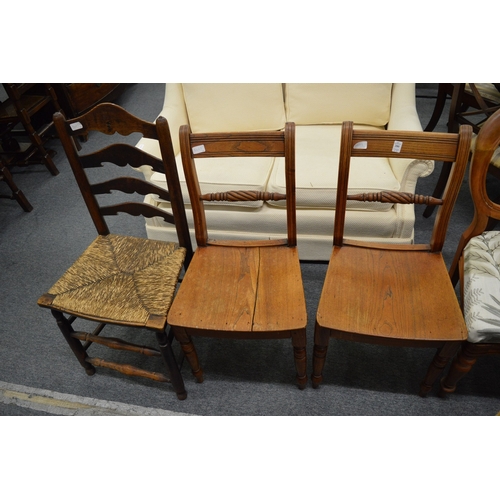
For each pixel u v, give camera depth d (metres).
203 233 1.30
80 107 2.88
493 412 1.25
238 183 1.59
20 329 1.62
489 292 1.08
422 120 2.93
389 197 1.14
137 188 1.24
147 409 1.34
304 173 1.60
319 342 1.13
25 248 2.03
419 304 1.08
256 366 1.44
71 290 1.20
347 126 1.05
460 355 1.11
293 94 1.86
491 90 1.99
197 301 1.14
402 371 1.39
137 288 1.20
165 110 1.86
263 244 1.31
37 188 2.50
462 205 2.12
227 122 1.88
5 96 2.88
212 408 1.33
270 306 1.11
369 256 1.23
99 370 1.47
